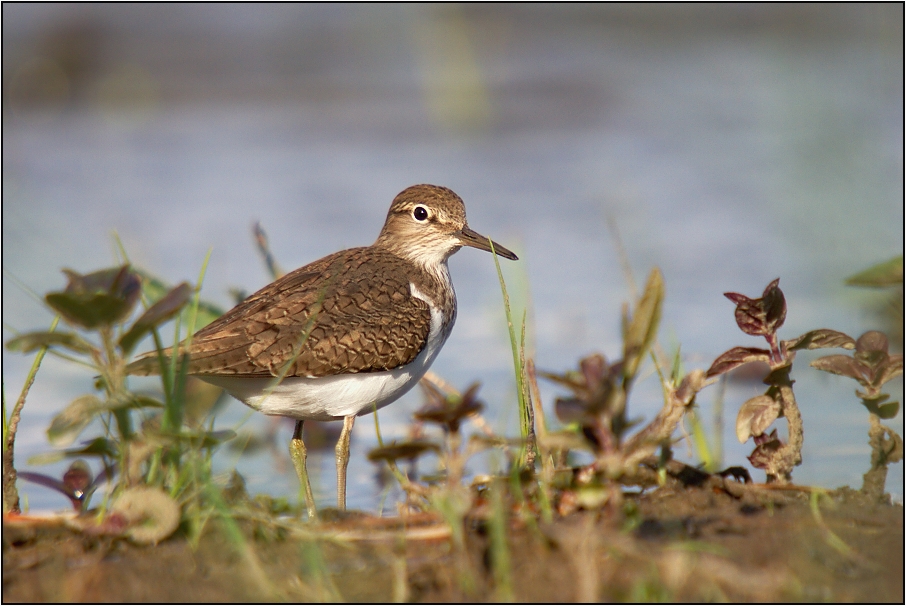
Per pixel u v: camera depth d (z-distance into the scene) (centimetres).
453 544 726
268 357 959
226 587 706
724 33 3588
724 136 2569
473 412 715
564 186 2223
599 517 746
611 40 3516
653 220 1981
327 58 3141
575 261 1806
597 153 2495
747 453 1100
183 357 820
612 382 712
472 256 1944
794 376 1339
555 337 1496
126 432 773
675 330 1484
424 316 1062
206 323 1194
